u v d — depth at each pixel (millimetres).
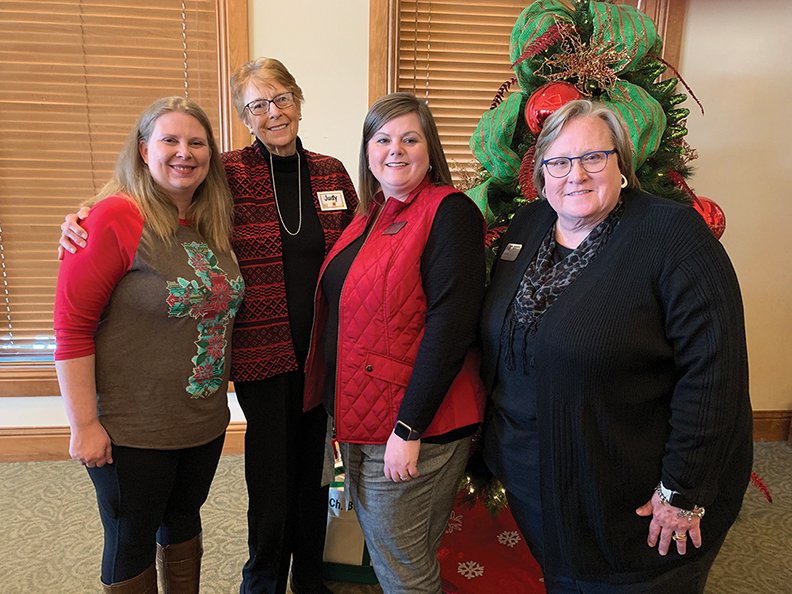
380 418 1235
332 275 1348
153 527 1341
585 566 1130
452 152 2662
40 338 2668
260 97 1462
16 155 2469
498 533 1994
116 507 1291
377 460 1268
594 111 1113
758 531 2154
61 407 2641
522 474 1208
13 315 2629
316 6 2422
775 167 2676
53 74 2406
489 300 1263
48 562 1942
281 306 1484
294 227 1519
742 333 1011
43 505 2283
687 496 1033
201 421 1354
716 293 990
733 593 1835
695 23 2514
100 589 1817
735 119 2621
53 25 2363
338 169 1638
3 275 2580
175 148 1242
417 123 1220
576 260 1138
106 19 2379
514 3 2545
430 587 1331
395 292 1193
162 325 1262
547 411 1103
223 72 2432
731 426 1008
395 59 2504
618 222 1118
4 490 2391
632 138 1481
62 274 1194
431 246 1188
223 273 1345
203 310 1296
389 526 1283
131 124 2490
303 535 1704
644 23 1588
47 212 2541
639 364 1053
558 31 1542
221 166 1396
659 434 1095
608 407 1064
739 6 2504
